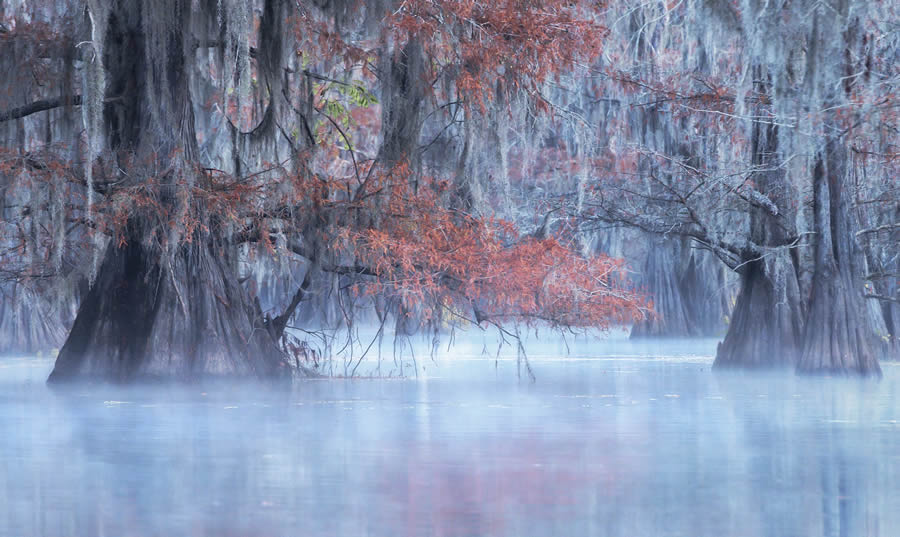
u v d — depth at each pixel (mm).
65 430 29953
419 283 48531
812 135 49875
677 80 64312
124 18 46375
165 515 17266
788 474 21500
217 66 51156
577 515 17203
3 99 47562
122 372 45094
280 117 49156
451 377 54344
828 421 31984
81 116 48406
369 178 49625
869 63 51750
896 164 58281
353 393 43656
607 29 54156
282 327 51250
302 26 49812
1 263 50438
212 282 45781
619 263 51875
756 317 57969
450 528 16188
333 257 49312
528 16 50938
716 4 55688
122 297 45906
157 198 44406
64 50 47312
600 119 72062
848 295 52906
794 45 49906
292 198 47031
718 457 24047
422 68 49906
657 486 20109
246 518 17000
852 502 18359
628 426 30703
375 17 49250
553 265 50125
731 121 60969
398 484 20312
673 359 71688
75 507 18047
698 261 101500
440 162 53375
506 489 19781
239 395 42125
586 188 64875
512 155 75312
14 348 80250
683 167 62000
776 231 58469
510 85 51094
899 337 72812
